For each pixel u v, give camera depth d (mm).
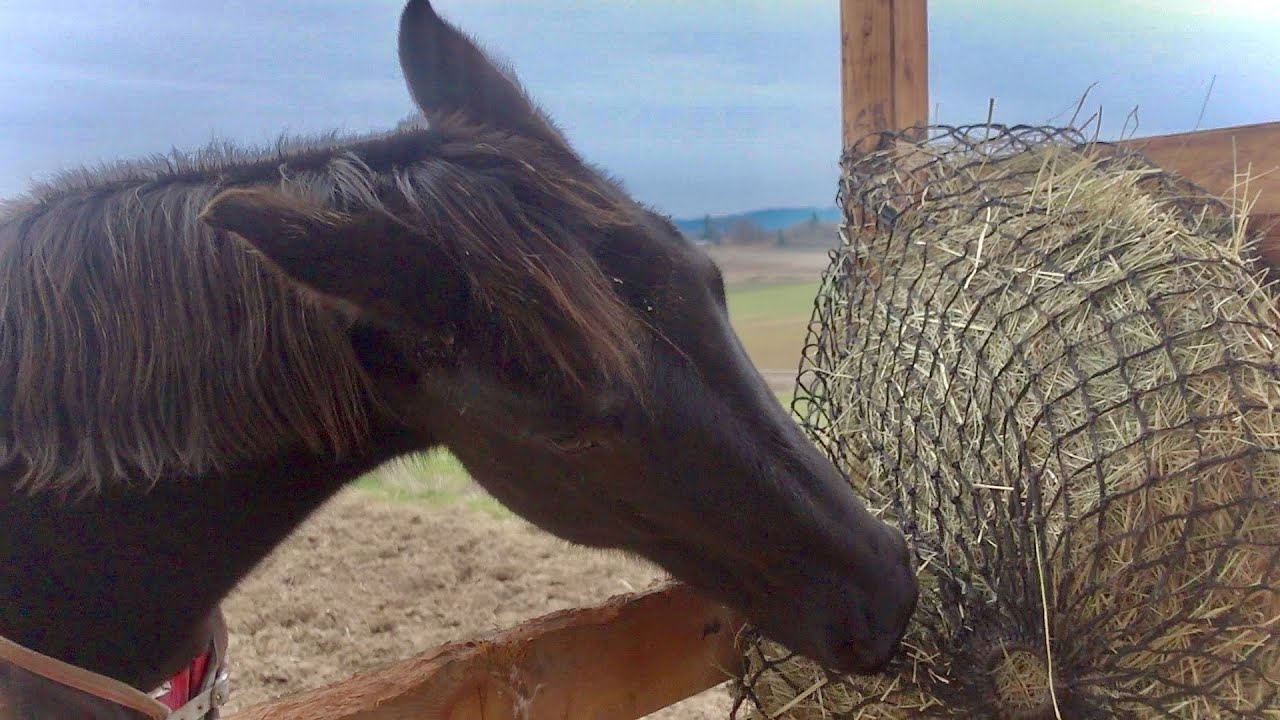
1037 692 1428
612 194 1314
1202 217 1667
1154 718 1355
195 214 1171
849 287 1934
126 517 1180
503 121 1307
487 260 1067
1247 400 1319
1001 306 1526
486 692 1416
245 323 1158
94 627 1185
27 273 1131
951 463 1513
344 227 984
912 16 2295
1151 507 1322
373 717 1259
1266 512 1289
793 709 1754
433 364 1158
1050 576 1358
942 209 1721
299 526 1402
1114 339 1406
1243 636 1279
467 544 4836
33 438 1085
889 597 1391
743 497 1277
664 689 1720
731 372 1288
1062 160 1772
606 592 4258
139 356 1111
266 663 3645
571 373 1092
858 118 2357
